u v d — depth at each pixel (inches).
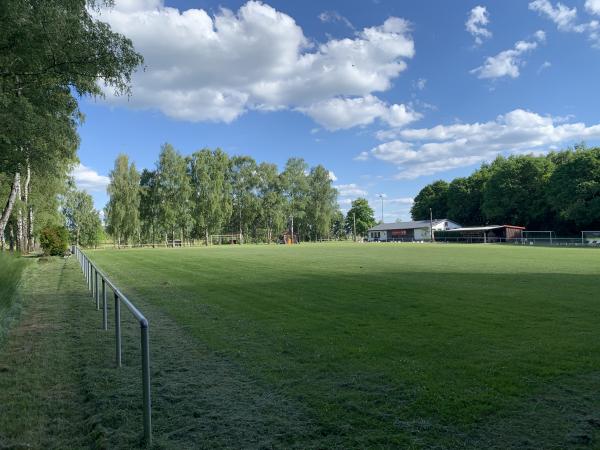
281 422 173.8
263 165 3710.6
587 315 362.9
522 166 3186.5
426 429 165.8
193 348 282.0
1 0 381.4
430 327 325.7
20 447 158.1
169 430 169.6
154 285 595.8
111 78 536.1
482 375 220.8
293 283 592.1
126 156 2812.5
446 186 4611.2
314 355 259.9
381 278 639.8
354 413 180.2
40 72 505.4
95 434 166.4
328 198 4023.1
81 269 834.8
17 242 1696.6
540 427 165.8
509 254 1262.3
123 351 279.0
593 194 2476.6
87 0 498.3
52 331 334.3
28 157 560.1
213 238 3380.9
